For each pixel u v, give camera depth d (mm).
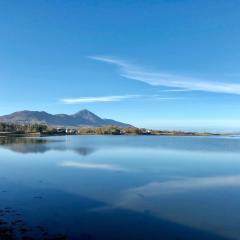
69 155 77875
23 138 183625
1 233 21891
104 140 174500
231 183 41312
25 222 24406
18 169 52969
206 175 47688
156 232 23359
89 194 34500
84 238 21797
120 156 76375
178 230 23891
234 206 30203
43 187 37844
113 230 23484
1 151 88375
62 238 21547
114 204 30578
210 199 32844
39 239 21094
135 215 27250
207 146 121312
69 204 30188
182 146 119812
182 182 41906
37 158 70562
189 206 30203
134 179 43875
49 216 26125
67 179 43406
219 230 23969
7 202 30391
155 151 92438
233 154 83125
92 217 26297
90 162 63531
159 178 44875
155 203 31125
